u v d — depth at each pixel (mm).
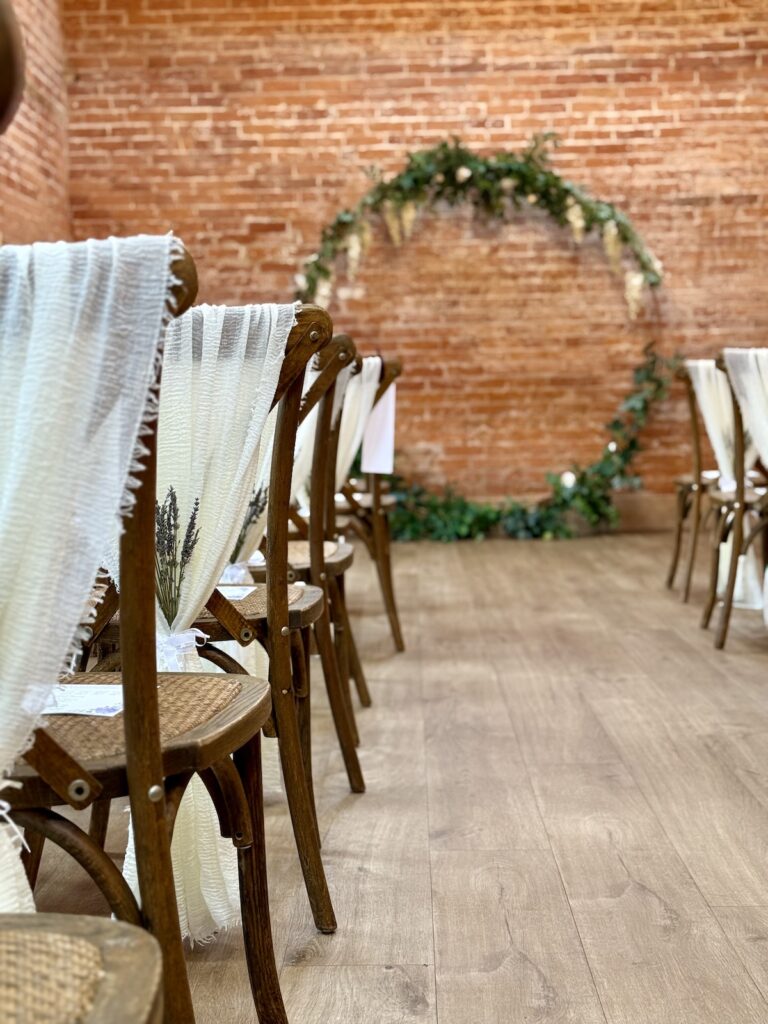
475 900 1935
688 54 6918
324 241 6965
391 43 6941
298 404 1756
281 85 6945
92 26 6855
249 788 1454
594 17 6918
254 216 7004
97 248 968
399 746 2842
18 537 959
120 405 965
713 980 1640
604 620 4387
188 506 1600
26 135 6113
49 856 2182
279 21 6906
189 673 1425
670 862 2072
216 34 6902
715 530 4195
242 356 1542
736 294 7059
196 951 1780
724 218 7012
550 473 7160
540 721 3027
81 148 6918
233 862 1853
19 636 965
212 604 1718
